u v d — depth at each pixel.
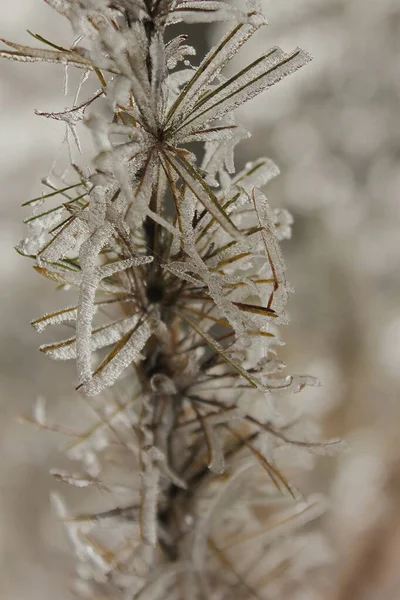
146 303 0.22
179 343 0.23
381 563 0.51
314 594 0.31
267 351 0.22
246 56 0.59
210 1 0.20
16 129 0.67
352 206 0.70
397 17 0.73
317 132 0.68
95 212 0.20
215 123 0.22
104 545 0.25
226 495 0.24
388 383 0.64
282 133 0.65
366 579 0.50
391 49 0.72
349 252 0.67
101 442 0.25
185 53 0.21
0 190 0.66
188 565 0.24
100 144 0.19
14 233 0.66
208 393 0.24
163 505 0.24
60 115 0.21
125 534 0.25
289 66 0.20
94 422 0.26
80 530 0.24
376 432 0.62
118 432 0.24
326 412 0.58
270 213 0.21
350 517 0.54
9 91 0.67
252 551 0.25
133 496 0.24
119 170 0.19
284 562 0.26
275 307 0.21
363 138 0.71
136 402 0.24
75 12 0.20
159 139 0.20
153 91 0.20
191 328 0.23
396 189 0.71
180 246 0.21
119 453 0.25
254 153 0.63
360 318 0.65
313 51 0.67
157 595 0.23
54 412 0.54
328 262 0.66
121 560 0.24
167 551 0.24
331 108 0.69
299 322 0.63
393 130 0.72
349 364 0.64
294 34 0.67
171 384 0.22
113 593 0.25
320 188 0.67
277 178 0.66
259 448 0.23
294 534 0.26
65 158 0.41
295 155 0.67
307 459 0.26
